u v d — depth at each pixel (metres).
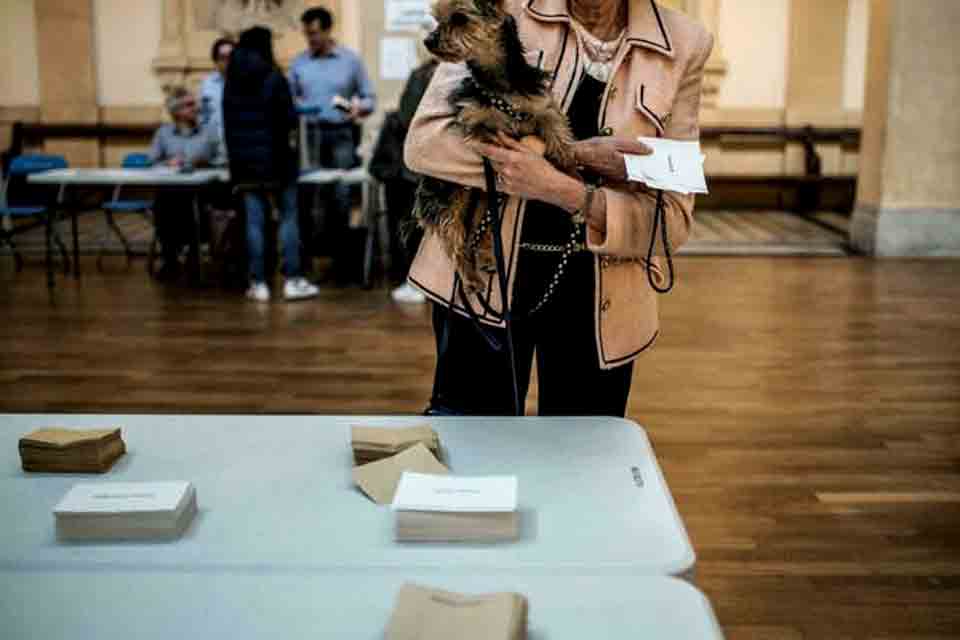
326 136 8.79
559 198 1.78
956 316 6.79
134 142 12.02
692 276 8.20
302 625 1.16
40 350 5.79
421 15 11.18
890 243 9.35
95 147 12.01
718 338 6.12
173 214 8.20
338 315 6.76
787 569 3.13
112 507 1.40
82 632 1.15
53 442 1.63
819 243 10.03
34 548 1.37
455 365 2.12
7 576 1.27
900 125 9.23
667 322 6.55
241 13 11.66
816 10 11.95
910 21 9.12
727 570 3.12
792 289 7.69
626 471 1.63
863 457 4.12
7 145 12.00
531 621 1.17
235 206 8.05
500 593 1.15
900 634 2.75
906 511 3.58
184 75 11.84
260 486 1.58
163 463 1.68
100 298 7.34
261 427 1.86
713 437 4.36
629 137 1.87
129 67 11.94
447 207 1.91
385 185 7.32
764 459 4.10
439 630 1.09
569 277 2.04
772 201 12.67
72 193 8.48
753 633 2.75
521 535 1.40
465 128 1.74
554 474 1.62
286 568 1.31
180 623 1.17
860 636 2.74
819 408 4.77
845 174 12.31
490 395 2.13
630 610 1.19
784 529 3.43
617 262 2.01
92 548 1.37
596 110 1.94
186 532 1.42
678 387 5.09
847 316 6.76
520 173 1.75
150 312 6.86
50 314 6.77
